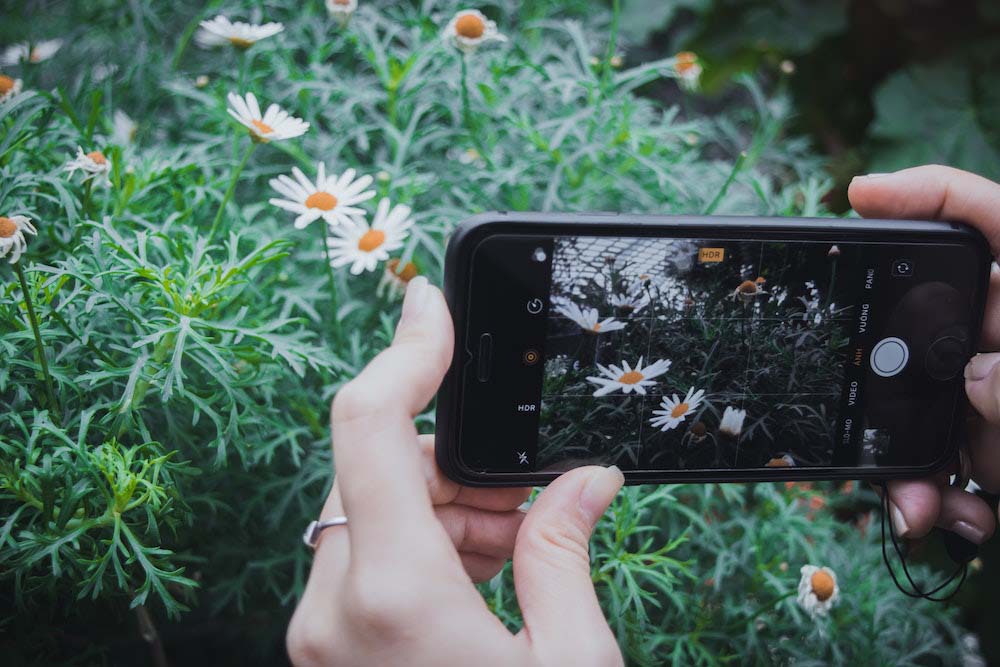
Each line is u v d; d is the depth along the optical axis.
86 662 0.34
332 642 0.26
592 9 0.50
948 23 0.57
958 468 0.32
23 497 0.30
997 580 0.44
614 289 0.29
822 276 0.30
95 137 0.37
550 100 0.42
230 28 0.36
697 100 0.57
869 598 0.37
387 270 0.37
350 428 0.26
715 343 0.30
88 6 0.46
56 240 0.33
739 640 0.36
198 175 0.40
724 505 0.38
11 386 0.32
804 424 0.31
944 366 0.31
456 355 0.29
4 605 0.33
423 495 0.26
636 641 0.33
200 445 0.35
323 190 0.33
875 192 0.32
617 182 0.40
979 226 0.32
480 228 0.29
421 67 0.41
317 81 0.41
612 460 0.30
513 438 0.30
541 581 0.28
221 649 0.38
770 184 0.44
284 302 0.37
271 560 0.35
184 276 0.33
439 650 0.26
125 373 0.31
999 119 0.54
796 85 0.61
